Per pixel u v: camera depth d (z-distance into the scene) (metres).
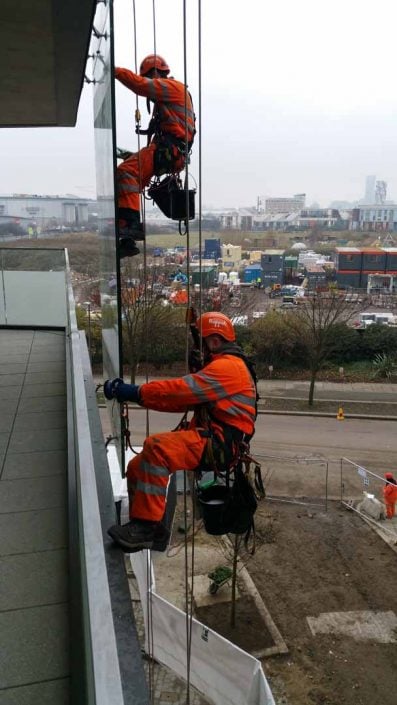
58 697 2.10
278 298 39.22
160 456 2.42
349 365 27.84
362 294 40.12
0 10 4.63
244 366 2.68
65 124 8.67
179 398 2.51
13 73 6.29
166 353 23.17
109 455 7.87
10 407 5.01
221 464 2.54
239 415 2.59
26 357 6.67
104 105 2.80
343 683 8.08
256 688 6.37
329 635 9.08
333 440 18.42
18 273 8.08
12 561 2.87
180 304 17.78
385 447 17.81
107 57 2.54
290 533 12.23
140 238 3.36
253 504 2.85
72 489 3.42
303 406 22.36
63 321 8.12
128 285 12.84
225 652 6.64
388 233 73.81
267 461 16.36
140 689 1.58
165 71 3.50
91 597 1.38
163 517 2.61
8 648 2.32
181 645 7.21
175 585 10.23
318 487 14.64
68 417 4.28
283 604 9.84
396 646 8.84
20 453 4.10
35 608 2.54
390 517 12.95
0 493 3.54
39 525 3.19
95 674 1.20
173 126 3.32
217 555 11.20
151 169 3.37
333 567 10.98
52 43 5.39
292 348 26.75
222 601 9.82
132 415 20.84
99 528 1.64
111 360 3.23
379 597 10.03
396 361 27.17
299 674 8.24
